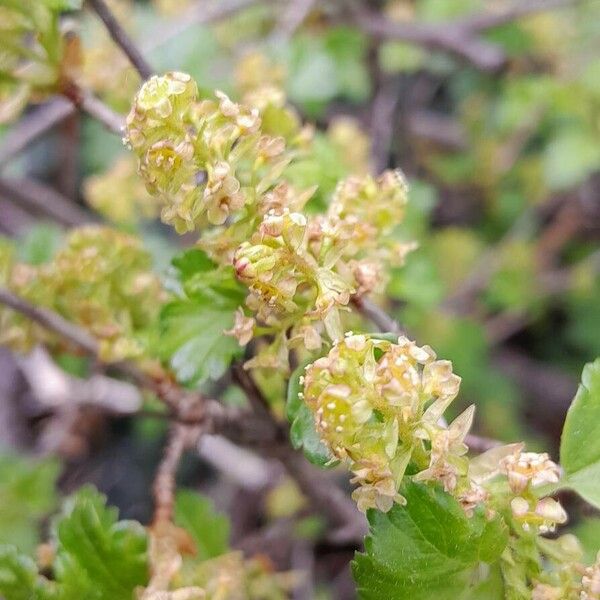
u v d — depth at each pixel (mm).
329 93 255
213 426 140
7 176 262
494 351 361
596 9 327
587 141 309
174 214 97
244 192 101
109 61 185
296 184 133
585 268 343
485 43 313
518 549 95
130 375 145
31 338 150
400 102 366
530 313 351
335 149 183
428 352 89
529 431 330
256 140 99
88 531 116
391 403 84
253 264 93
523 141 353
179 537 130
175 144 96
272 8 295
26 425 286
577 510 118
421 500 93
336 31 295
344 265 107
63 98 132
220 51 287
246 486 262
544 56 318
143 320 147
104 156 322
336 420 84
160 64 250
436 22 304
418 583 94
